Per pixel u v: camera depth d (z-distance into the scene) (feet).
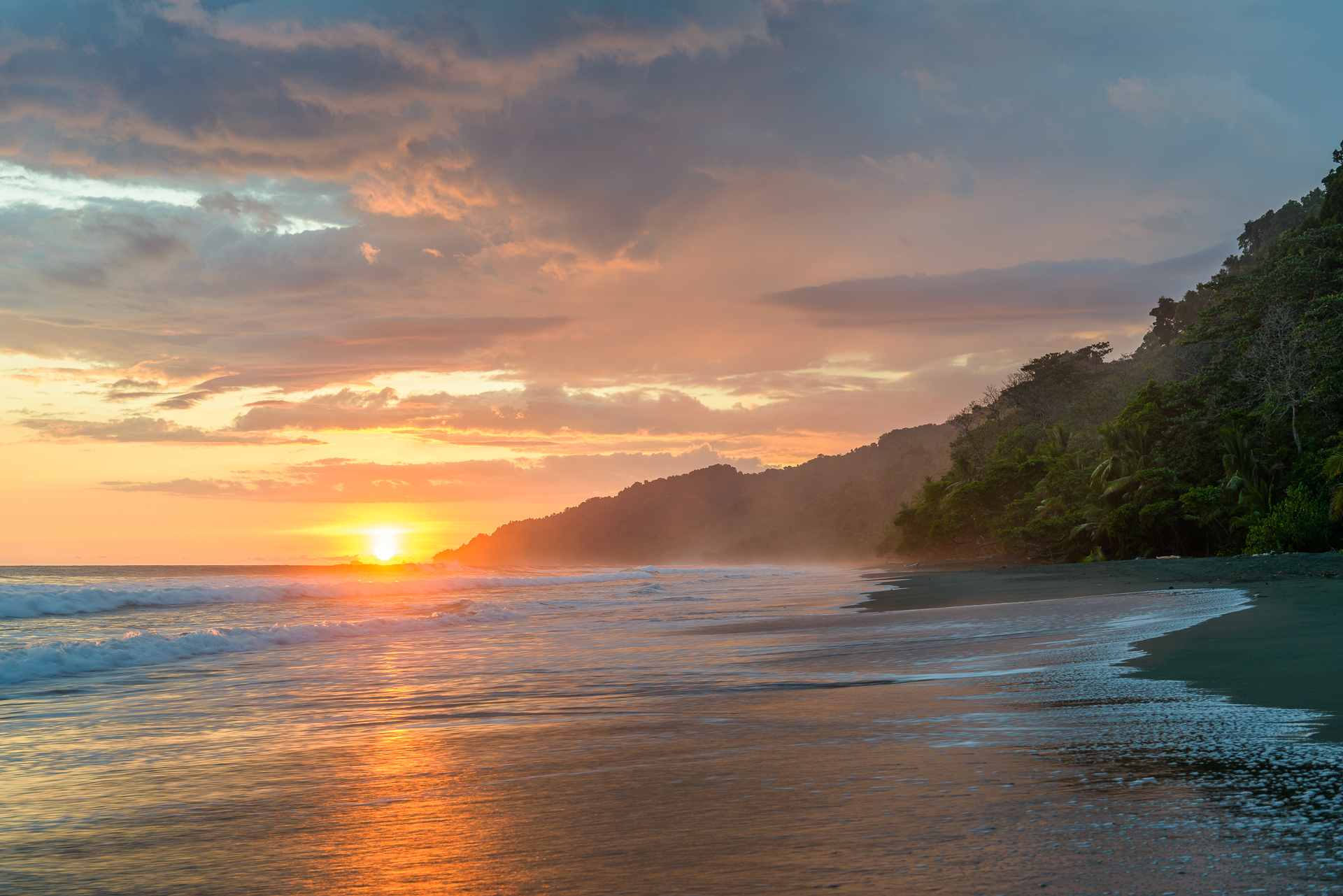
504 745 22.65
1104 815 13.60
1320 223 195.00
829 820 14.08
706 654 44.16
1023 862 11.60
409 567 261.24
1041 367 297.53
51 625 72.02
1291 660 30.30
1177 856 11.55
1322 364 145.38
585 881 11.78
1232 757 17.08
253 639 53.16
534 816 15.51
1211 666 29.94
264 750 23.07
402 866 12.94
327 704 31.01
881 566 343.46
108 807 17.34
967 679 30.78
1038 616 56.85
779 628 59.21
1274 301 168.86
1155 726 20.52
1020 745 19.27
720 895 10.94
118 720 28.40
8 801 17.92
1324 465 128.47
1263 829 12.59
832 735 21.81
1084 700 24.82
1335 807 13.56
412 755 21.81
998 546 250.98
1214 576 92.48
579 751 21.39
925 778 16.67
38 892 12.39
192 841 14.82
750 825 14.12
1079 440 251.80
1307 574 82.43
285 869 13.09
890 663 37.22
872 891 10.77
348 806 16.93
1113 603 63.05
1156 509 164.04
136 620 76.74
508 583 158.81
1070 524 198.08
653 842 13.47
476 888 11.75
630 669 39.01
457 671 39.88
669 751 20.90
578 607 91.25
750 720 24.76
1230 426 159.22
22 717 29.07
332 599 108.37
